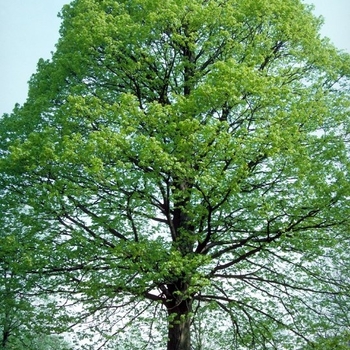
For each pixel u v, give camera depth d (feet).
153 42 46.83
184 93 48.01
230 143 37.96
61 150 42.93
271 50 47.70
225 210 43.47
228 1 45.85
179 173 39.29
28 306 44.32
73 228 44.06
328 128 47.06
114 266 41.39
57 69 50.08
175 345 44.21
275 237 42.06
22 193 46.06
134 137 41.16
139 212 43.86
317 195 40.91
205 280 37.68
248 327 51.13
